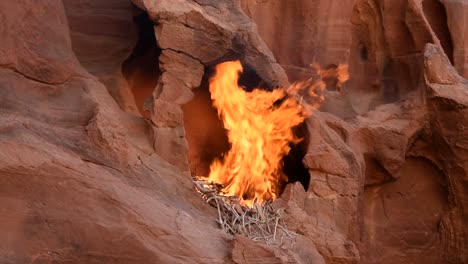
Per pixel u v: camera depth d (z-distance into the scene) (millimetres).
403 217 35281
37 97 26391
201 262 24422
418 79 35375
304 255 27578
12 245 22797
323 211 30516
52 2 27375
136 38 31797
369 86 36438
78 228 23453
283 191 30688
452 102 33844
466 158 34281
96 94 27344
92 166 24719
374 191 35062
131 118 28438
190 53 28922
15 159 23250
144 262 23875
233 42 29688
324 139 31328
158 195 26141
